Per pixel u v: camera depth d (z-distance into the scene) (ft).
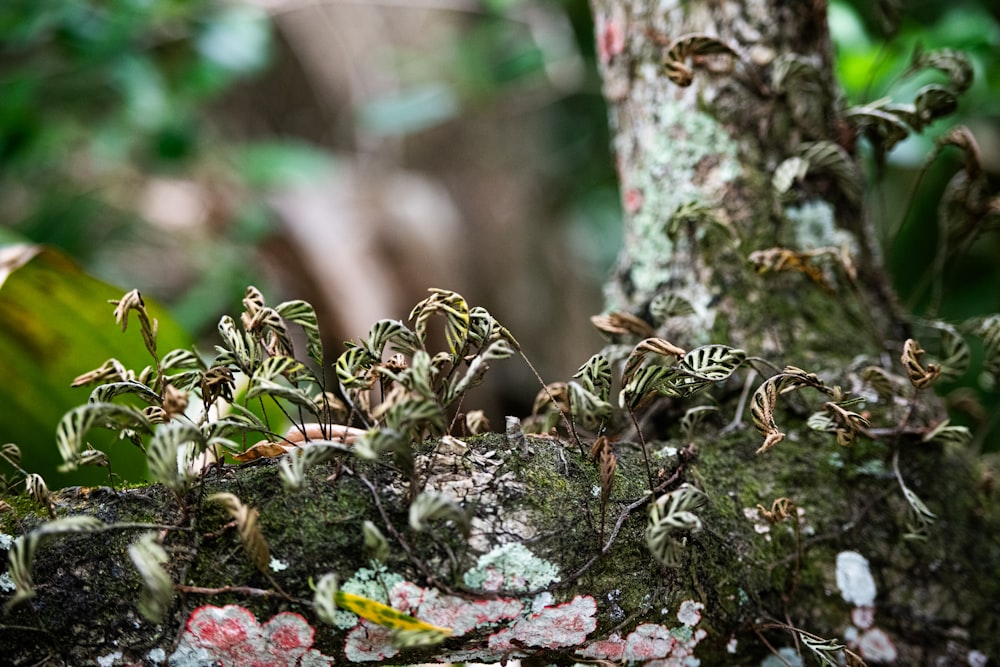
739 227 4.00
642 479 3.67
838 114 4.04
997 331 3.85
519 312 10.31
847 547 3.81
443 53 9.52
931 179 5.62
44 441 4.05
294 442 3.65
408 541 3.53
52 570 3.52
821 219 4.01
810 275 3.89
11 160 6.84
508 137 10.77
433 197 9.82
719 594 3.69
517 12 8.36
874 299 4.05
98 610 3.52
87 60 6.46
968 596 3.84
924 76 5.23
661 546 3.44
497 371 8.03
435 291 3.56
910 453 3.87
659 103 4.10
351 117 10.93
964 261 5.68
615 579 3.61
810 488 3.84
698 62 4.05
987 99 5.46
